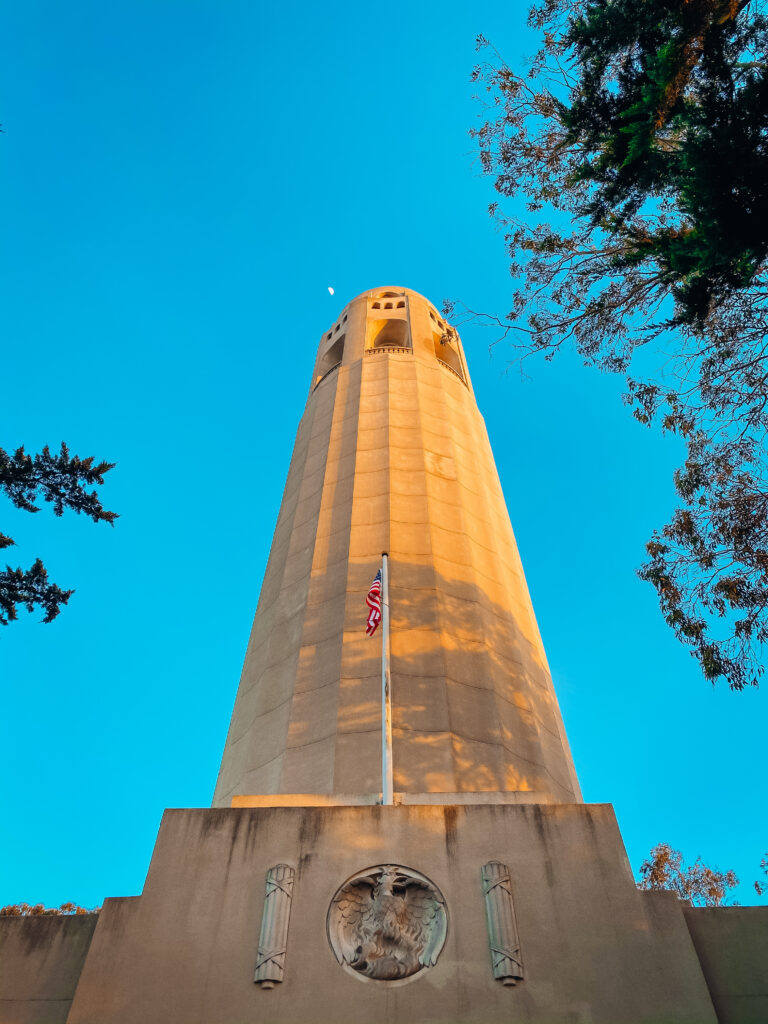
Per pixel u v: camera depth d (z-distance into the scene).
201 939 14.73
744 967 14.62
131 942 14.73
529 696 24.03
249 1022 13.56
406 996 13.82
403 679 22.42
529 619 28.28
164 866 15.84
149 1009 13.80
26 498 19.94
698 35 14.65
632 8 15.73
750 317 16.62
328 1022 13.52
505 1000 13.70
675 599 17.45
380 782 19.77
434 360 36.81
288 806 16.97
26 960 15.81
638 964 14.13
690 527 17.58
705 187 13.91
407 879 15.41
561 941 14.47
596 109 17.08
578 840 15.94
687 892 33.22
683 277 16.41
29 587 19.31
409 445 30.91
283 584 27.27
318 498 29.53
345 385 35.09
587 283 18.78
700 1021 13.38
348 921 14.95
